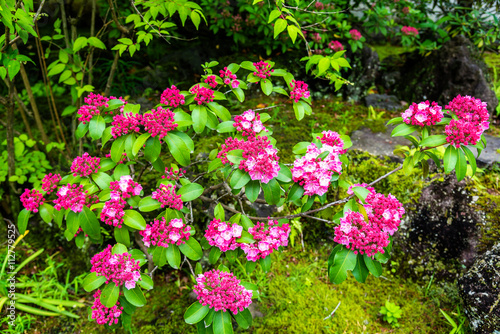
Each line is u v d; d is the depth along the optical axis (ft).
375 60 13.44
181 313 8.25
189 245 6.13
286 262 9.14
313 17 11.86
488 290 7.11
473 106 6.06
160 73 12.58
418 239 8.93
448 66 11.95
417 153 6.46
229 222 6.32
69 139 11.41
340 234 5.60
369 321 8.02
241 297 5.84
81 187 6.11
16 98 9.89
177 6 6.94
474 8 13.60
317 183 5.54
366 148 10.04
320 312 8.12
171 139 5.74
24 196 6.39
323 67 6.26
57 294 8.80
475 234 8.37
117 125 5.91
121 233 6.20
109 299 5.82
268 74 6.79
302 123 11.19
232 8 12.19
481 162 9.09
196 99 6.26
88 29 12.41
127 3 11.57
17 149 10.04
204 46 13.16
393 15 13.99
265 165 5.29
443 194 8.81
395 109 12.28
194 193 6.20
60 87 12.37
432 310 8.24
